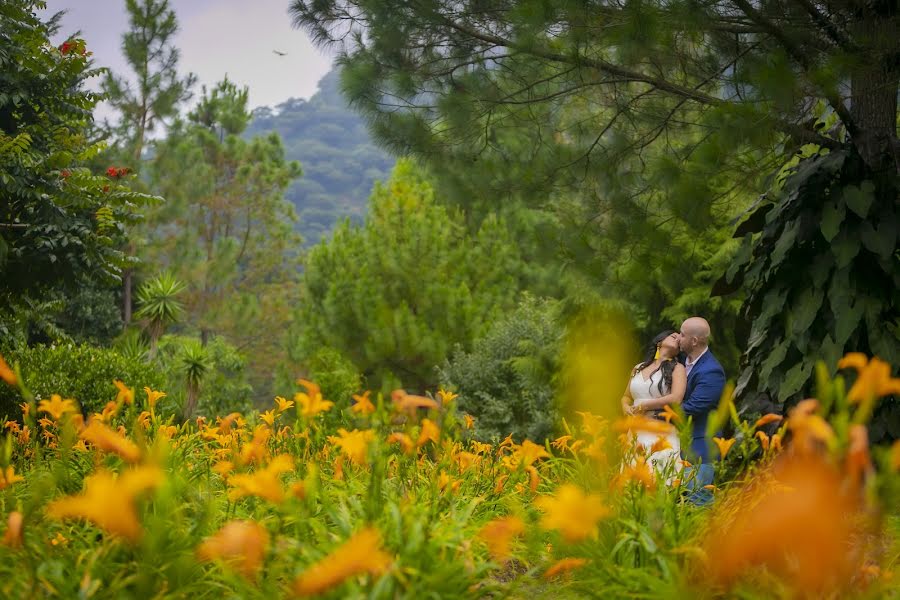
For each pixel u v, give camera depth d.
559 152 7.39
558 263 7.93
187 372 13.71
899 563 1.90
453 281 20.61
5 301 10.78
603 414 13.27
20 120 11.40
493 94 7.16
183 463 2.88
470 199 7.92
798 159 6.26
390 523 1.92
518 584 2.04
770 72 5.06
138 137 27.12
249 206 32.97
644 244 7.19
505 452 3.59
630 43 5.55
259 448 2.47
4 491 2.21
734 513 2.09
